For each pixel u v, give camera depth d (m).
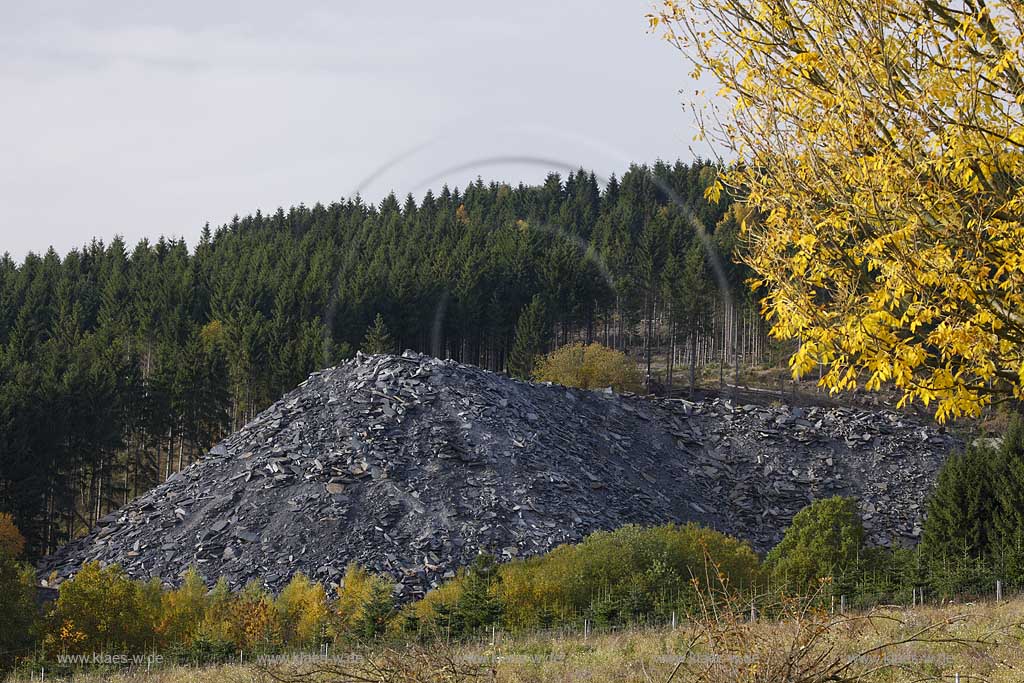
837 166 12.48
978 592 44.97
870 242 12.04
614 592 44.53
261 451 81.50
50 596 62.94
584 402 108.38
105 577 44.00
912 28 12.59
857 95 11.85
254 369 136.88
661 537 50.44
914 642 19.22
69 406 102.81
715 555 49.19
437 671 13.11
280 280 179.88
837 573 46.19
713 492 96.25
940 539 52.53
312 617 44.62
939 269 11.56
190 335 147.25
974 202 11.86
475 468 77.31
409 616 38.50
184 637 42.75
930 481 100.38
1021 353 11.80
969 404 11.65
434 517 68.69
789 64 12.63
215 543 67.81
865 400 129.25
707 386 140.50
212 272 189.38
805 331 12.62
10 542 78.44
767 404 130.12
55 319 167.50
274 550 65.69
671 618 37.44
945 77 12.30
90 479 116.75
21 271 193.88
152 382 116.75
